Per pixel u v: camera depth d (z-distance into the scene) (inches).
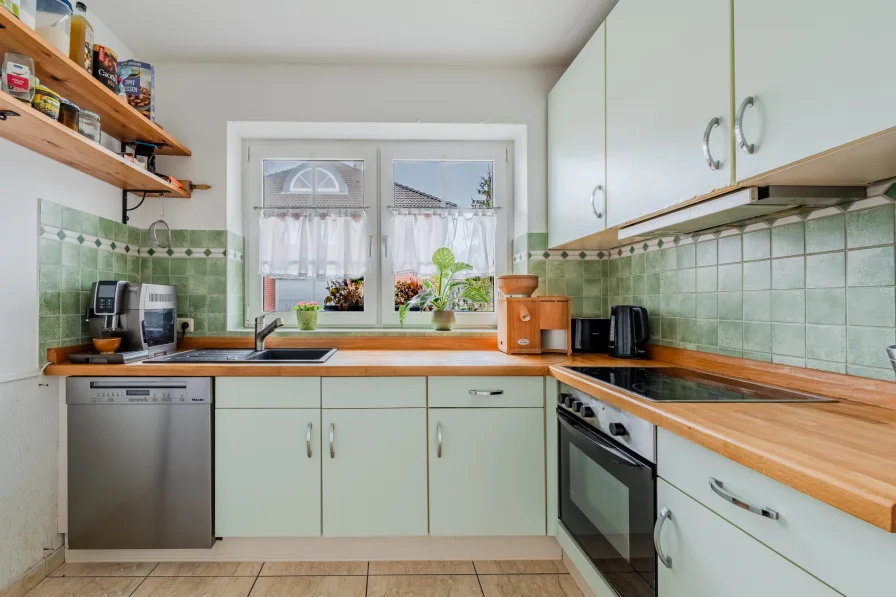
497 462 75.2
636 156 62.1
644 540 47.6
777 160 39.2
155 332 83.5
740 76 43.2
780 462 30.1
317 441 74.0
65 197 73.9
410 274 107.1
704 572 38.9
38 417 69.4
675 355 75.0
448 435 74.8
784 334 55.2
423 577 72.4
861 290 46.1
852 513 25.1
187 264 94.7
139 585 69.3
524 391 75.5
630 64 63.6
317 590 68.8
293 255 103.1
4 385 63.9
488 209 106.8
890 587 24.2
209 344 94.6
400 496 74.5
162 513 72.7
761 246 58.4
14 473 65.6
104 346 75.5
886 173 41.5
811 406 45.5
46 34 57.9
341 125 97.9
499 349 94.3
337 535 74.0
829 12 34.4
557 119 92.2
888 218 43.6
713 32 46.7
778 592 31.2
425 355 88.2
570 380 65.5
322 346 97.0
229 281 96.6
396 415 74.5
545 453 75.7
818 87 35.3
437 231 105.3
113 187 86.5
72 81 63.9
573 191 84.0
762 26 40.6
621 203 66.4
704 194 48.5
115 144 86.0
